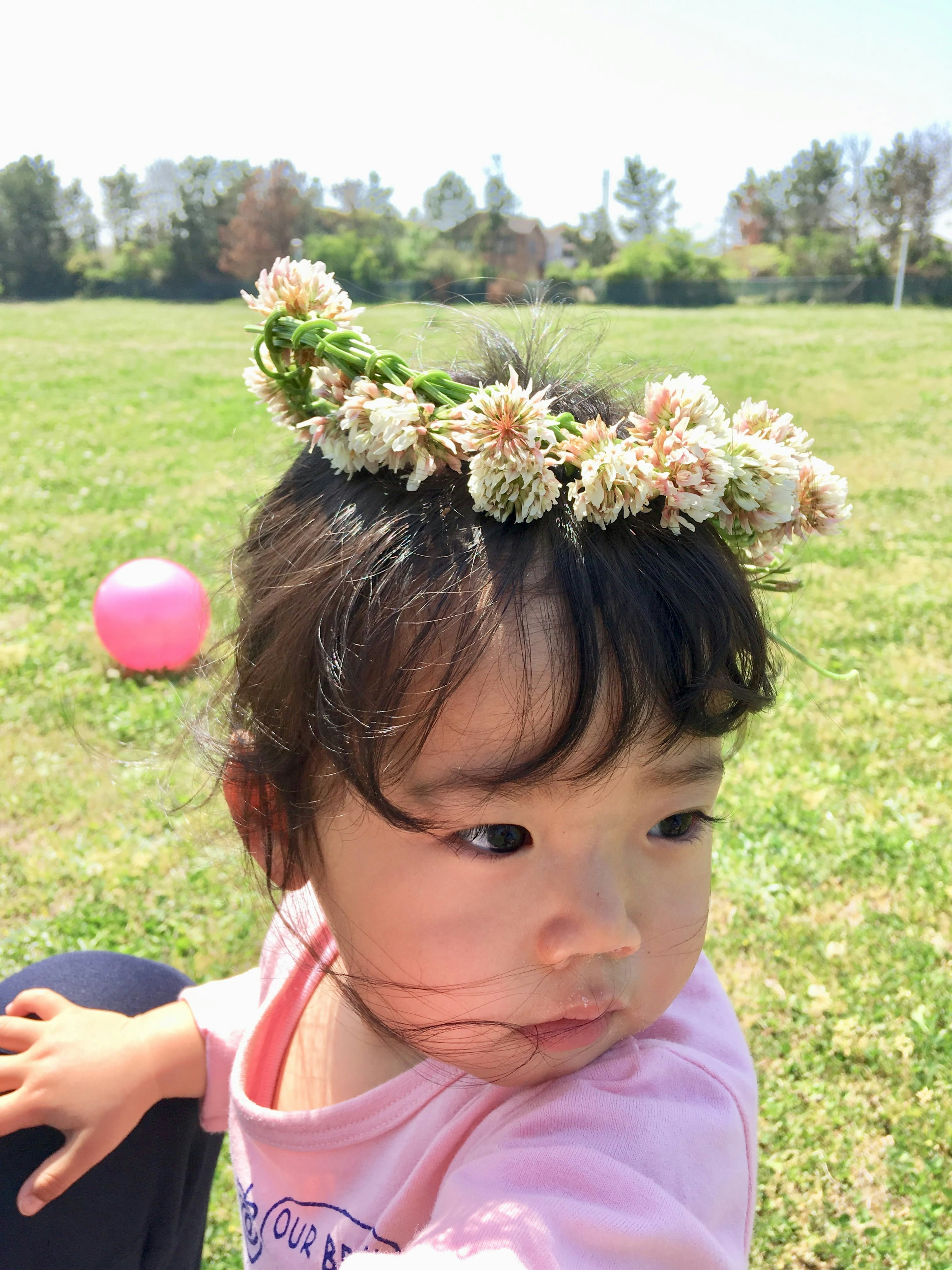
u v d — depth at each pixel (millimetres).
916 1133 680
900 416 3680
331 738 262
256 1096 365
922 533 2193
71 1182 354
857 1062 739
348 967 285
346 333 295
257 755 296
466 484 270
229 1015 384
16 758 1171
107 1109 358
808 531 294
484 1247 243
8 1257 363
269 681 289
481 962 255
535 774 240
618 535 260
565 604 245
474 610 246
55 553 2004
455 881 253
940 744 1219
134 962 423
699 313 11031
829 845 1002
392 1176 307
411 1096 313
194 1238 429
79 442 3232
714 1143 278
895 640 1569
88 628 1589
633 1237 243
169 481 2650
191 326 8523
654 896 264
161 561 1459
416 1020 268
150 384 4680
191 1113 386
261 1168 343
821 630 1600
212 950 827
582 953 250
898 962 841
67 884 935
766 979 826
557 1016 258
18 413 3828
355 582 263
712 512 254
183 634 1382
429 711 245
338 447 283
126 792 1064
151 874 931
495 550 253
